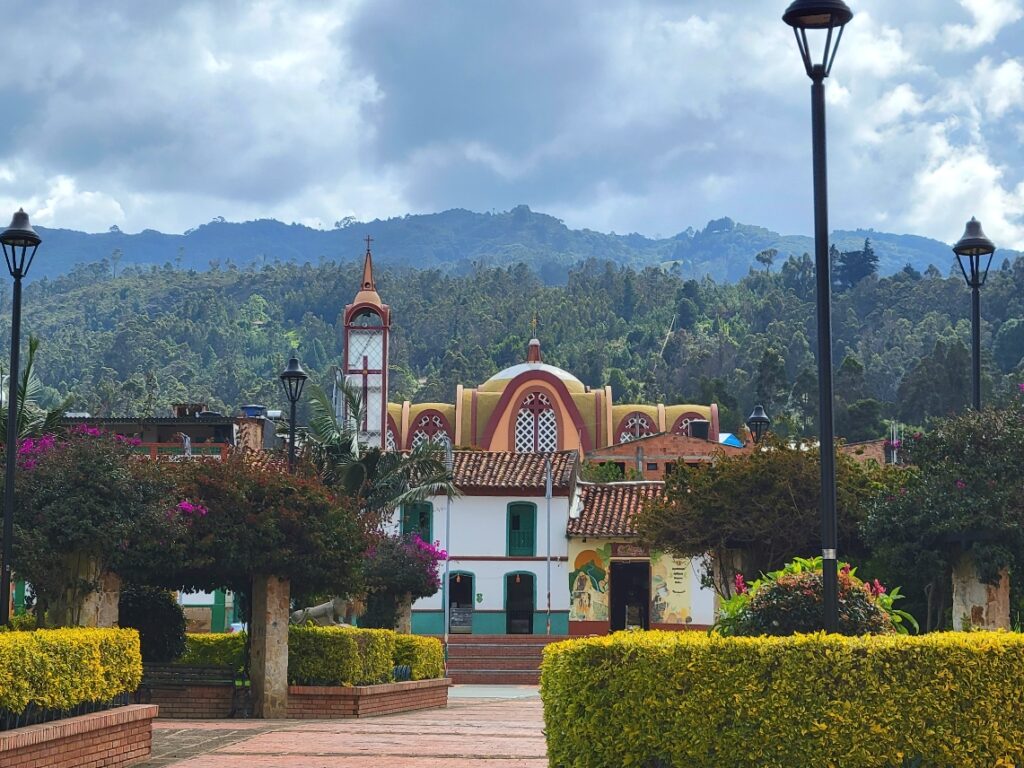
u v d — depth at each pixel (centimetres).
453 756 1867
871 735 1195
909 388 13550
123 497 2548
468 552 5878
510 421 9731
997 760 1195
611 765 1282
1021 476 2459
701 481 3578
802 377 14362
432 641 3591
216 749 1986
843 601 1516
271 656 2772
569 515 5903
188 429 6294
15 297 2312
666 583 5769
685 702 1245
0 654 1468
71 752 1586
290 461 3275
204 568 2719
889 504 2558
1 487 2470
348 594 2920
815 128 1406
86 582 2584
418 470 4434
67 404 3303
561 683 1334
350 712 2792
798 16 1411
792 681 1216
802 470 3447
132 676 1820
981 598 2466
